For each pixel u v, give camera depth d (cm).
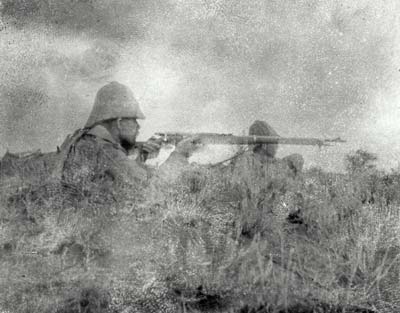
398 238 280
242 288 219
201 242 261
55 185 334
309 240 287
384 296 220
